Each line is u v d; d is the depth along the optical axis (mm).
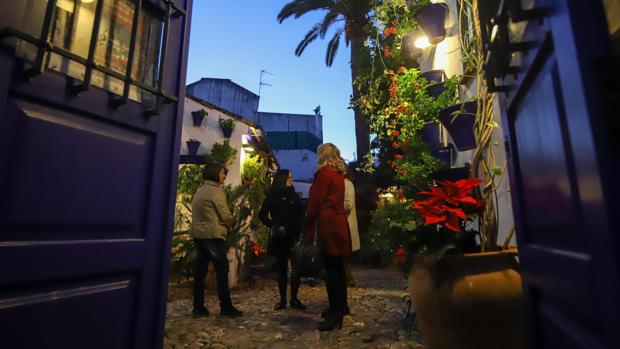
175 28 1829
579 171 678
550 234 917
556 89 796
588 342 701
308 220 2939
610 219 575
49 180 1165
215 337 2697
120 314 1368
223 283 3379
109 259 1325
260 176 6809
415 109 3908
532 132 1017
